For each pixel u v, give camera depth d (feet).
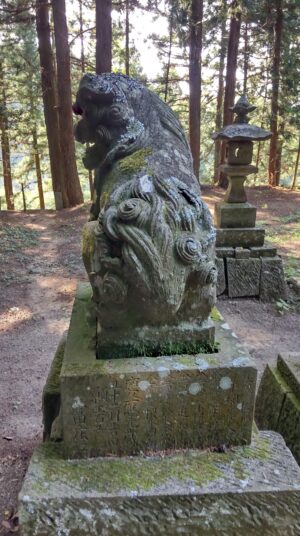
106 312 5.00
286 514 4.62
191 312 5.17
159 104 6.54
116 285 4.67
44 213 36.76
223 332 5.86
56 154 37.96
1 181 80.53
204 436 5.14
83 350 5.39
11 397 10.60
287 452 5.18
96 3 26.32
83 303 7.29
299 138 49.70
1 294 17.94
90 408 4.90
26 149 53.62
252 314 15.53
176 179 5.28
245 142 15.62
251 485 4.62
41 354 12.88
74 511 4.52
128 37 41.83
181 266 4.74
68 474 4.82
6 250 24.32
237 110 15.83
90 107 6.31
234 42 36.83
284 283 16.53
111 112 6.09
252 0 32.30
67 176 37.99
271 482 4.67
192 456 5.06
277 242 24.76
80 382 4.81
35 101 44.39
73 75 46.03
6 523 6.55
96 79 6.23
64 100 35.42
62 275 20.42
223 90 48.55
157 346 5.20
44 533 4.55
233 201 16.58
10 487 7.38
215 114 51.60
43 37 35.76
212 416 5.06
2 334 14.34
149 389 4.89
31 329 14.70
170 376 4.87
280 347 13.16
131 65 47.50
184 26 33.63
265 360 12.31
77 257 23.27
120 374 4.83
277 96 41.32
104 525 4.55
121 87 6.26
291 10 38.06
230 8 32.63
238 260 16.33
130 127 6.09
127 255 4.50
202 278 4.91
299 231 27.25
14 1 33.86
